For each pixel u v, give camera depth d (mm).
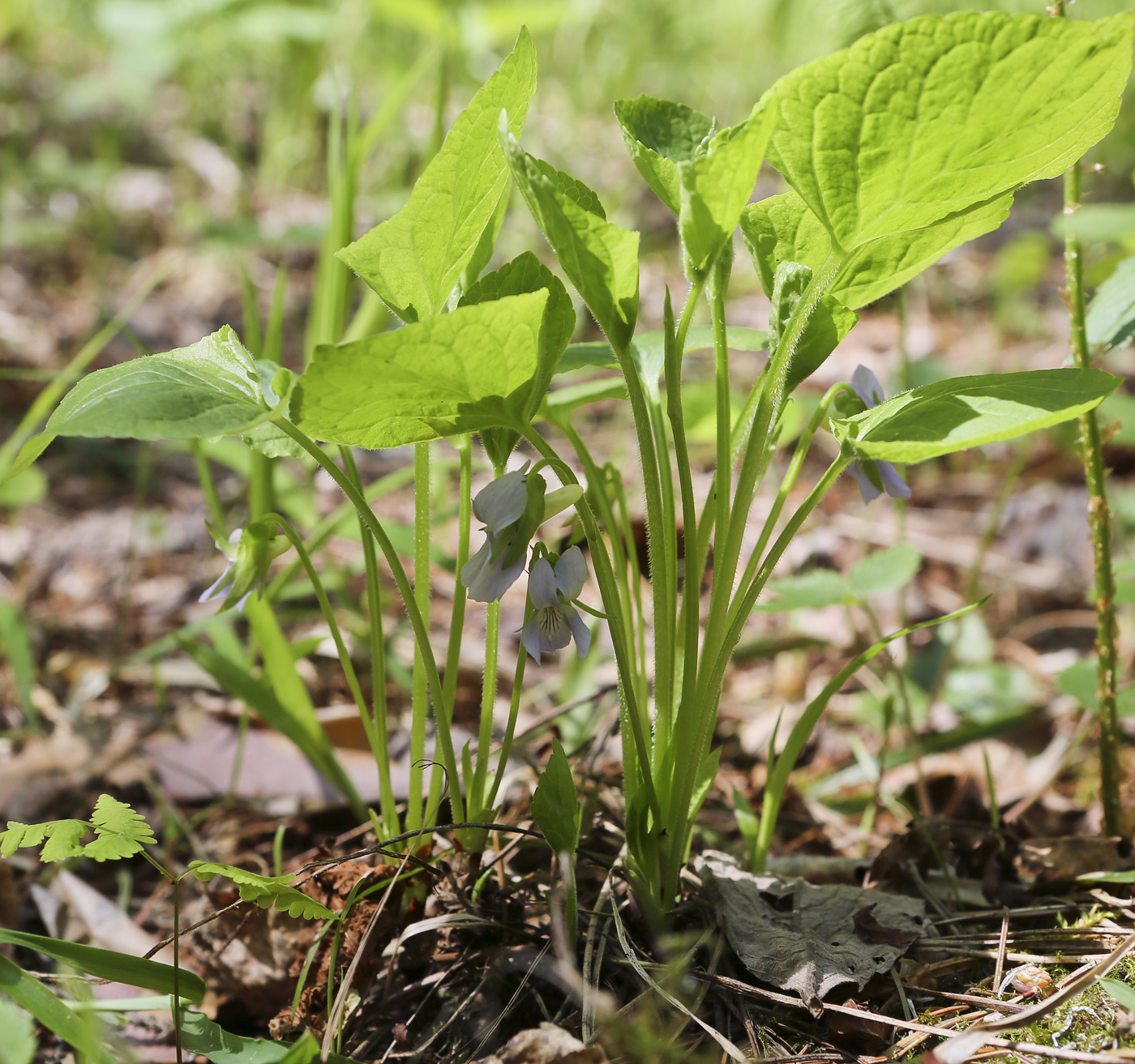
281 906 605
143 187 1963
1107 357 1384
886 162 604
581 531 651
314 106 2047
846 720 862
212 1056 597
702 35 2439
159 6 2072
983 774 796
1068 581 1059
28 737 769
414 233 627
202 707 790
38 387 1257
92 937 670
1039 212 1818
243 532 623
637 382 612
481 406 606
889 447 593
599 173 1953
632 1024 604
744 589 636
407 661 839
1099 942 638
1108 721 690
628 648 658
